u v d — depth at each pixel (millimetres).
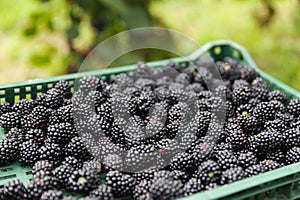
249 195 663
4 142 736
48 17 1157
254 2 1395
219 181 691
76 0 1104
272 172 673
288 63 1349
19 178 717
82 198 667
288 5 1558
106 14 1121
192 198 637
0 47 1464
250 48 1434
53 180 688
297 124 776
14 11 1398
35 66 1247
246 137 754
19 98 839
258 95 836
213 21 1576
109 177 689
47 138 753
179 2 1668
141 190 682
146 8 1122
